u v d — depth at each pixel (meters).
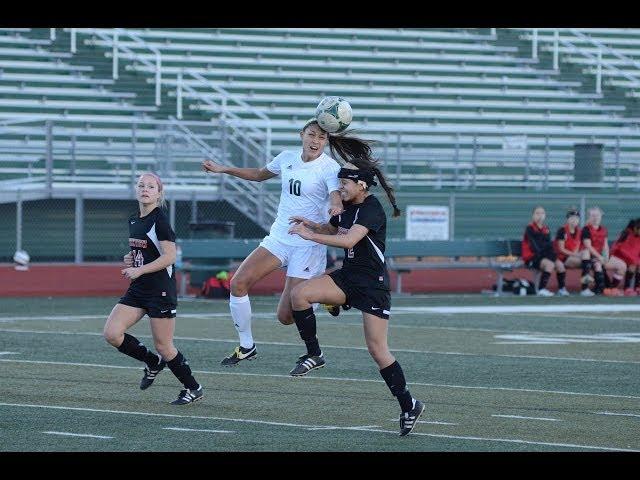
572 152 124.00
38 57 119.25
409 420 33.22
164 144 102.88
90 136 106.50
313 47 133.50
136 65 122.44
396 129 125.94
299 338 58.62
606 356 53.44
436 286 94.12
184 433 33.00
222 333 60.47
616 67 144.62
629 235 91.38
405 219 105.62
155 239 37.59
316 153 42.59
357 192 34.91
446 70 135.88
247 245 84.56
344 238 33.97
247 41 131.00
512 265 90.94
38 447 30.56
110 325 37.88
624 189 117.31
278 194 104.69
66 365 47.44
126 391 40.91
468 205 107.69
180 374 38.06
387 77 132.25
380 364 33.97
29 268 95.44
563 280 90.94
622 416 37.22
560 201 110.69
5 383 42.25
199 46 127.88
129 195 100.88
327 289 34.69
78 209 99.62
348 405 38.69
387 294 34.47
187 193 101.25
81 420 34.94
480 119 131.62
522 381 45.16
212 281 83.31
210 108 118.56
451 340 59.25
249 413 36.78
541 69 140.25
